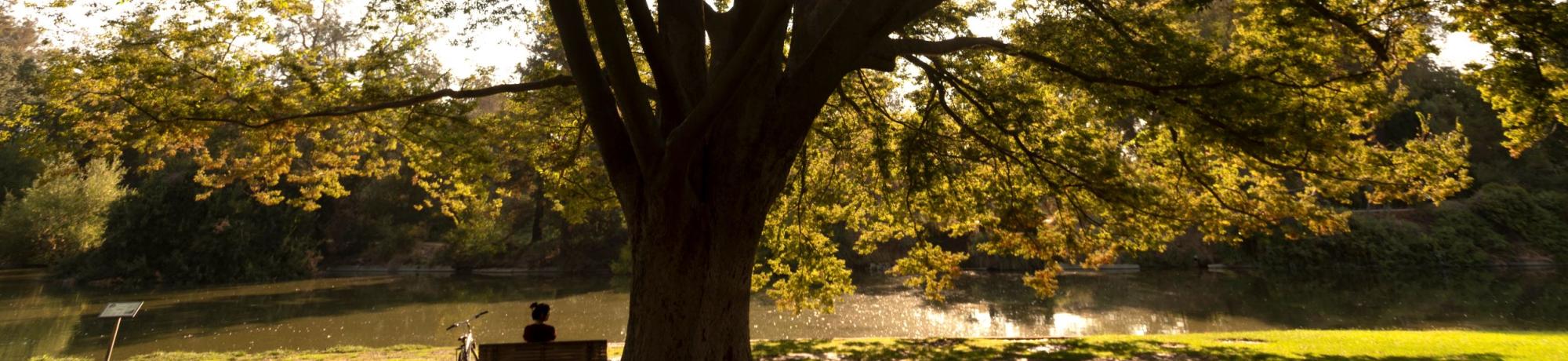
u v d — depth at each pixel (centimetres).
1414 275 3525
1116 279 3606
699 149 723
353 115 1158
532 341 791
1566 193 4206
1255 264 4094
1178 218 1418
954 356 1241
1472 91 4738
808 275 1773
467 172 1305
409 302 2958
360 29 1091
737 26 828
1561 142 4453
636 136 657
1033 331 2105
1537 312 2297
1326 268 3934
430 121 1191
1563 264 3825
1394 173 1256
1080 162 1253
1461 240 3969
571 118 1461
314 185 1344
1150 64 1030
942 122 1491
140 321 2408
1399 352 1146
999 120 1264
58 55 954
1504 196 4197
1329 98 1093
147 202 4197
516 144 1486
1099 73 1073
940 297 1747
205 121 1013
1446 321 2164
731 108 702
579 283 3906
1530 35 821
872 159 1633
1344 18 955
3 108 3806
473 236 4784
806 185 1752
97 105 996
